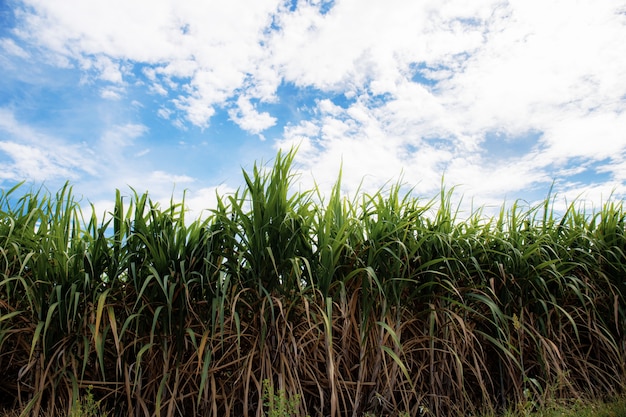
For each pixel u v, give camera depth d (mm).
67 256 2744
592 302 3416
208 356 2492
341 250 2834
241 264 2688
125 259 2754
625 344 3475
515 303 3365
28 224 2922
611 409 2670
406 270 3129
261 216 2787
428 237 3172
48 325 2471
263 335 2621
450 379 3004
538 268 3352
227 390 2711
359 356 2846
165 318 2643
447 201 3438
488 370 3312
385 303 2887
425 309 3096
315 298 2818
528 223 3768
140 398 2557
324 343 2822
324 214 3045
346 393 2881
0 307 2711
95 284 2707
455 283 3113
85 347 2461
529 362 3275
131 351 2729
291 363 2670
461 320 2916
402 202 3346
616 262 3701
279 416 2264
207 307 2738
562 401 2881
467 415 2990
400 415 2658
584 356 3574
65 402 2609
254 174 2859
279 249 2752
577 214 4027
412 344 3037
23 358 2750
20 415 2363
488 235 3504
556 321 3471
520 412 2828
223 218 2816
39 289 2654
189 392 2713
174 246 2809
